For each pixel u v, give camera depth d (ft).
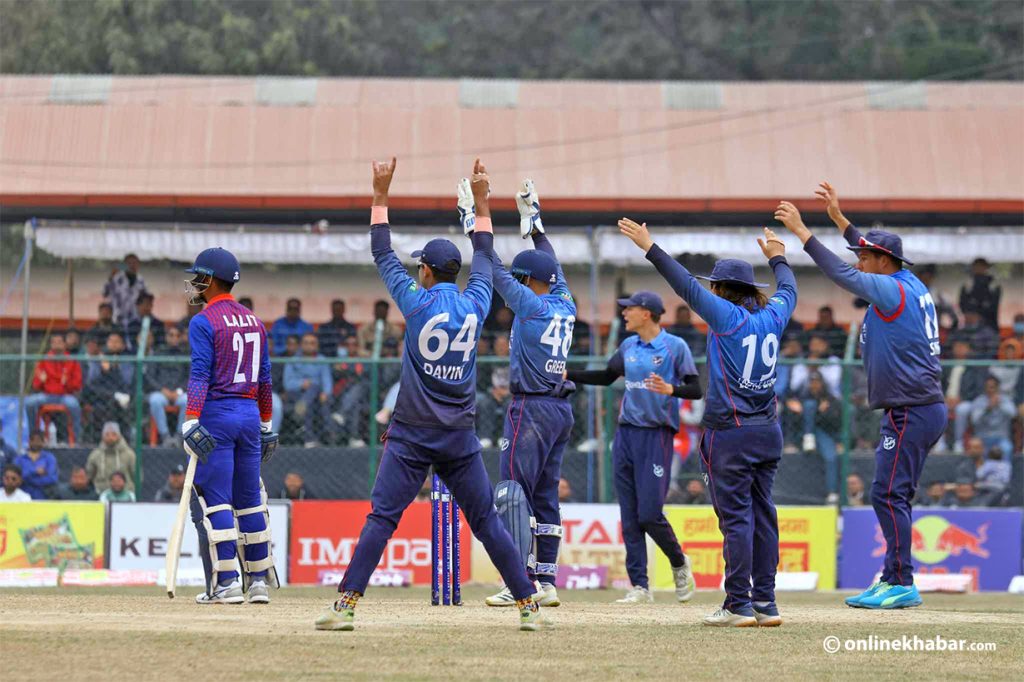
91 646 56.90
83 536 130.62
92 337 153.99
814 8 404.77
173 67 339.36
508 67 400.88
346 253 170.50
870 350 81.51
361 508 134.00
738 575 69.00
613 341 144.36
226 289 79.15
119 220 182.29
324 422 141.38
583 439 143.33
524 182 82.89
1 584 123.95
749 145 195.93
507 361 139.44
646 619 73.41
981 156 195.00
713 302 67.05
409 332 60.85
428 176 188.55
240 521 79.30
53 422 140.05
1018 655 62.03
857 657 60.34
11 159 188.55
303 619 68.54
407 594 110.73
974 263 174.29
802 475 144.87
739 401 68.08
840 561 136.36
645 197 180.45
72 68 339.16
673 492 144.87
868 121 200.85
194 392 76.02
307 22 360.07
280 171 191.62
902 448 81.05
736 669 55.93
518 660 56.29
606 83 210.38
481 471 62.49
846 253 173.17
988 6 401.70
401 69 390.01
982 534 138.10
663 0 412.77
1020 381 147.95
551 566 81.92
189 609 74.18
